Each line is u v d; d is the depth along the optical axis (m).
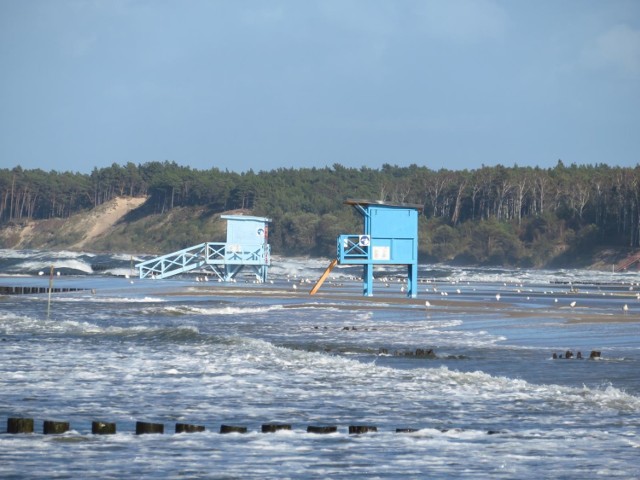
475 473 62.16
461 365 130.00
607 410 88.81
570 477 61.06
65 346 150.88
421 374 114.69
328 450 69.62
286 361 128.62
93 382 106.94
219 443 72.12
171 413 87.19
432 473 62.19
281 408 90.50
